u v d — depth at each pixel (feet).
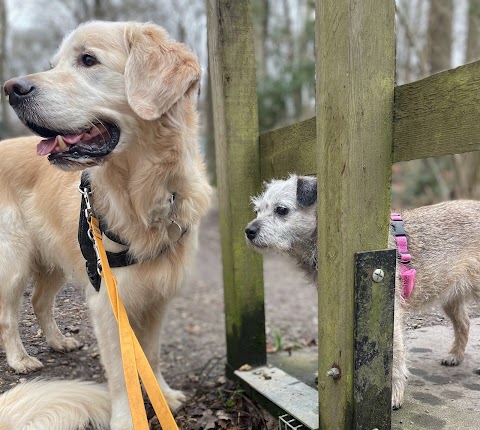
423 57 7.56
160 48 1.99
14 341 2.37
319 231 1.62
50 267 2.49
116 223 2.01
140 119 1.94
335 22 1.43
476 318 2.64
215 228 9.55
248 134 2.45
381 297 1.56
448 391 2.10
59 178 2.36
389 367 1.62
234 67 2.37
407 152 1.47
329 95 1.49
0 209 2.37
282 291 5.95
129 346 1.73
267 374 2.52
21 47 11.46
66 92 1.84
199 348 4.01
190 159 2.10
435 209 2.43
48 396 2.11
